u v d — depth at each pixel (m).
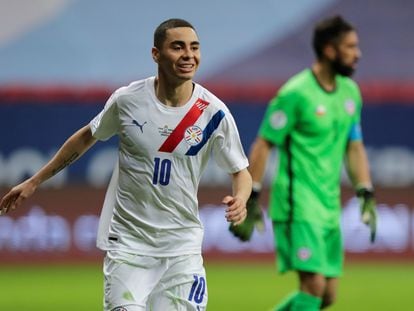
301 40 71.62
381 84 62.34
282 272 30.14
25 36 71.88
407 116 61.69
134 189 22.09
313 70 30.59
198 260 22.47
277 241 30.28
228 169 22.55
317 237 29.66
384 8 73.75
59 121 62.19
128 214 22.20
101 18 73.12
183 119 21.81
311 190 29.94
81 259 59.88
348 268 56.97
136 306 21.84
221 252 58.88
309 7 73.50
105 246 22.61
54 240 59.75
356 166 31.72
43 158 62.06
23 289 48.16
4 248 59.19
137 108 21.89
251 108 61.88
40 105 62.12
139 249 22.17
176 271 22.20
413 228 59.94
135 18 73.38
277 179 30.44
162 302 22.27
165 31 21.44
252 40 72.00
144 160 21.92
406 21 73.19
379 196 60.78
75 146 22.95
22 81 69.94
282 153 30.50
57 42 71.88
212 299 44.31
